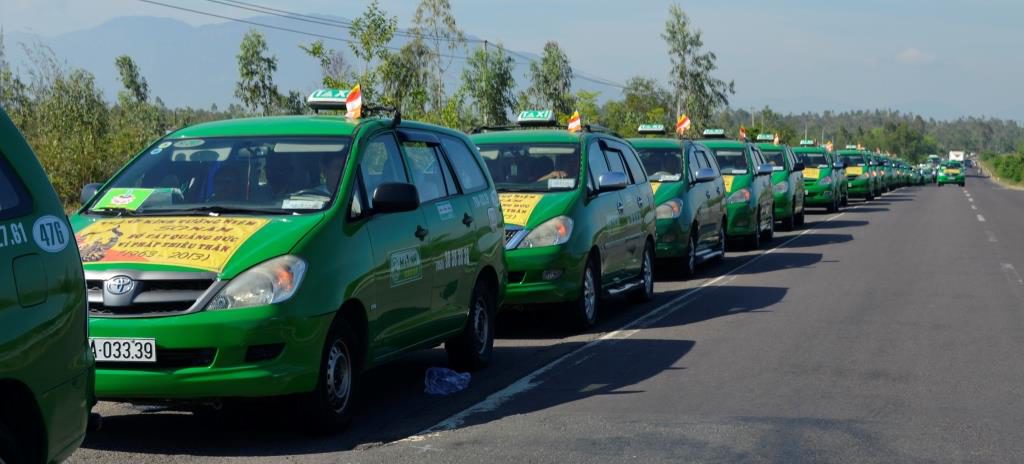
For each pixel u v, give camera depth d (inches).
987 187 2982.3
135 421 277.0
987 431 260.7
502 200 426.3
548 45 2301.9
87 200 290.2
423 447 249.4
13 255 165.0
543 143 461.1
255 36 1688.0
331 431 260.2
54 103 1124.5
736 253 783.7
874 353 369.1
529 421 274.2
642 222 506.6
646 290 516.7
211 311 235.9
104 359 235.8
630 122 2468.0
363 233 272.8
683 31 2923.2
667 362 357.4
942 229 1008.2
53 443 172.2
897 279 595.2
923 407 286.5
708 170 644.7
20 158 176.9
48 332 170.1
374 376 343.9
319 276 251.0
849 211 1384.1
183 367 236.4
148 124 1667.1
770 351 375.2
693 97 2923.2
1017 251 765.9
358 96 311.3
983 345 384.2
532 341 410.0
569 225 415.8
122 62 2190.0
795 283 586.2
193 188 283.4
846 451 242.2
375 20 1016.9
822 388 311.6
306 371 245.6
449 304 320.8
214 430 267.1
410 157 316.8
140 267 240.4
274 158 286.4
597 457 238.7
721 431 260.8
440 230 314.8
